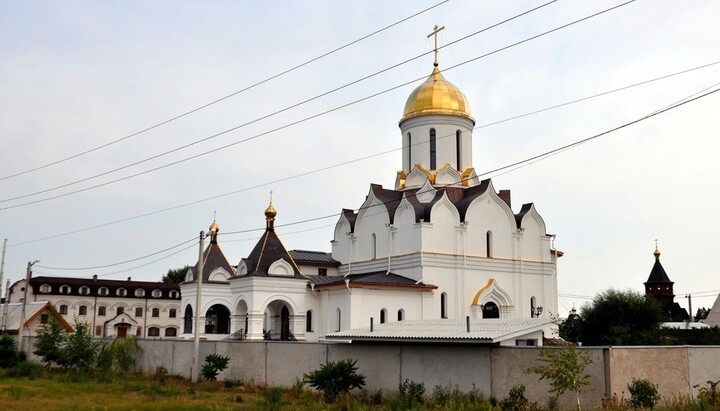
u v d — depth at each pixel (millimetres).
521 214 55406
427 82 58188
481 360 26781
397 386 29844
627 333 45875
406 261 51562
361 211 57625
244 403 28375
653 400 22750
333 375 29922
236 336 49938
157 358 43969
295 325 49375
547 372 22734
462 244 51750
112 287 101438
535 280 54500
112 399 29875
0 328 67125
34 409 26078
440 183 55406
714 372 25812
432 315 49531
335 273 59312
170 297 104625
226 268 56344
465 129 57344
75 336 45469
